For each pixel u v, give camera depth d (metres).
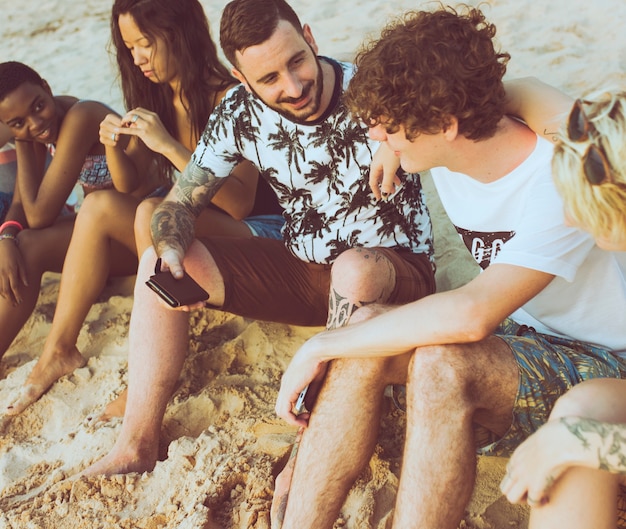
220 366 2.98
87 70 6.14
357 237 2.55
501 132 2.00
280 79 2.29
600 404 1.69
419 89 1.83
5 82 3.10
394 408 2.59
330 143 2.44
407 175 2.53
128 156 3.26
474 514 2.20
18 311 3.12
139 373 2.52
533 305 2.17
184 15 2.94
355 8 6.18
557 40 4.96
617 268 2.07
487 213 2.12
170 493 2.36
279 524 2.09
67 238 3.21
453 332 1.88
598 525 1.63
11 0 8.07
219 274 2.60
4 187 3.57
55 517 2.37
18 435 2.85
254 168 2.96
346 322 2.32
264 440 2.46
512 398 1.95
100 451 2.62
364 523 2.18
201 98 3.04
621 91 1.51
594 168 1.47
